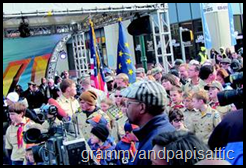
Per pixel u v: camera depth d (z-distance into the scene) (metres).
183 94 4.39
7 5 7.15
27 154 2.97
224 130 2.40
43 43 14.25
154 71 7.24
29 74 14.08
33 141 2.87
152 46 19.39
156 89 2.44
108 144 3.10
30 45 13.98
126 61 7.48
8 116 4.59
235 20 17.30
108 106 4.34
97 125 3.14
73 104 5.14
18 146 4.33
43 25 13.71
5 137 4.46
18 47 13.74
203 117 4.04
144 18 8.59
